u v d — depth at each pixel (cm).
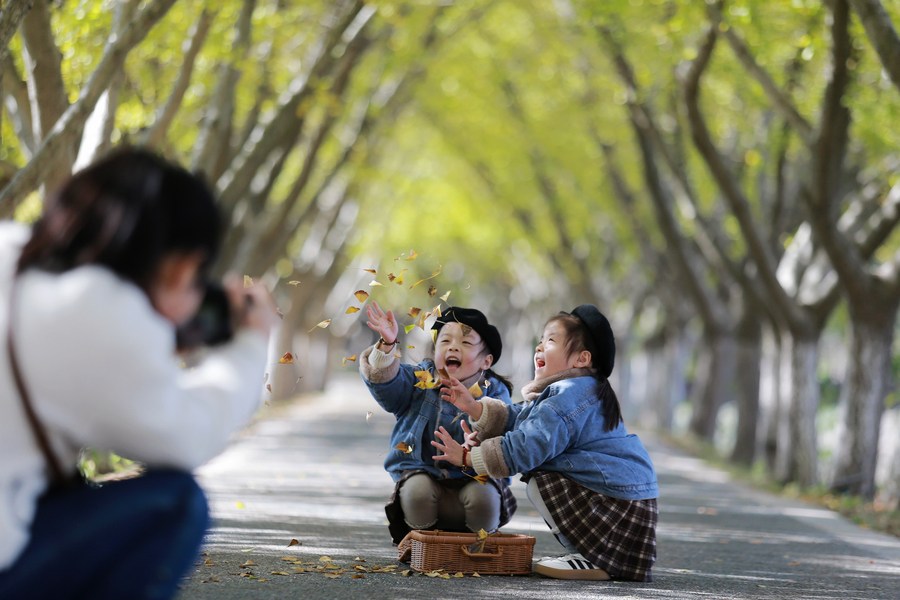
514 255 5522
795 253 2261
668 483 1912
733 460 2755
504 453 688
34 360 293
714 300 3119
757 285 2362
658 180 2845
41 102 1226
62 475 308
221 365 322
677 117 2452
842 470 1917
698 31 2011
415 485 753
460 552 722
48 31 1191
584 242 4316
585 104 3094
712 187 2975
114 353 293
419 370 763
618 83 2720
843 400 1941
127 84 1709
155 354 299
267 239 2723
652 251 3388
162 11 1141
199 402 312
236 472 1639
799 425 2089
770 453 2366
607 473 721
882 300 1892
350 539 929
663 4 1977
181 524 310
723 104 2552
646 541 734
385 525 1055
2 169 1418
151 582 305
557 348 733
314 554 819
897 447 1889
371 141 3331
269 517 1080
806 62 2111
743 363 2773
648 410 4266
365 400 5088
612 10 2025
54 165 1175
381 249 5334
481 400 709
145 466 322
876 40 1231
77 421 298
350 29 2216
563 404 705
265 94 2078
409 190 4847
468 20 2878
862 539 1213
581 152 3431
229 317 329
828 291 2092
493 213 4647
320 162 3459
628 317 4431
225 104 1784
